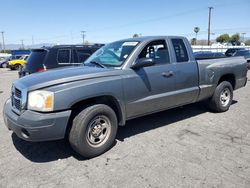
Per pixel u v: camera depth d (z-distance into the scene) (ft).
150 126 18.02
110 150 14.21
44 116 11.84
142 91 15.12
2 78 60.34
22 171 12.14
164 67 16.31
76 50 27.99
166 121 19.06
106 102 14.42
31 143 15.34
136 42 15.90
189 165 12.46
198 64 18.65
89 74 13.24
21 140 15.80
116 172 11.94
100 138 13.62
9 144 15.23
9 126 13.25
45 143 15.29
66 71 14.12
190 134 16.51
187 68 17.71
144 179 11.31
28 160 13.24
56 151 14.24
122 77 14.19
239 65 22.27
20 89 12.76
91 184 11.01
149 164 12.62
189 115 20.52
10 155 13.80
